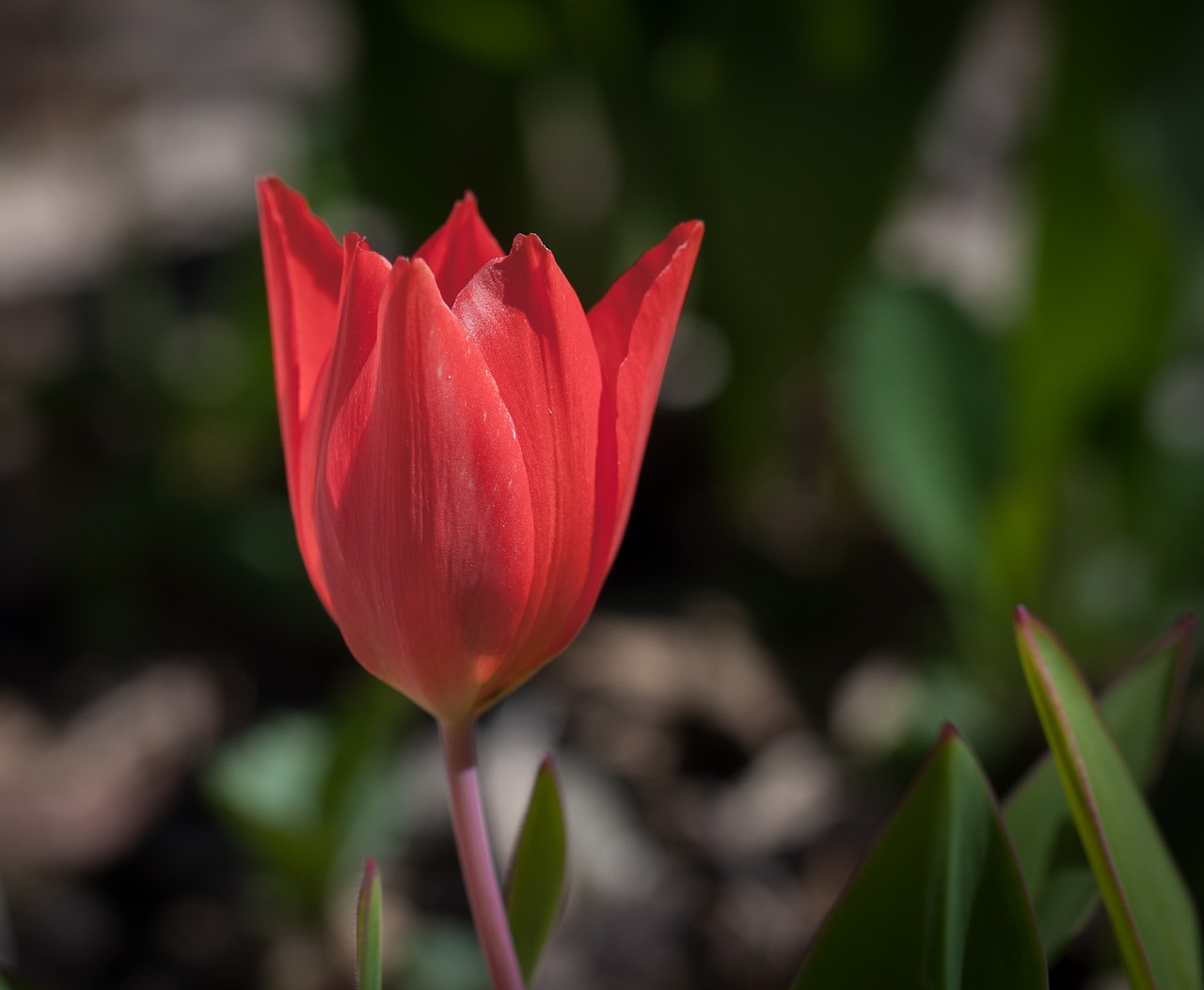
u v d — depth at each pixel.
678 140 0.84
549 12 0.82
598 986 0.63
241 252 1.00
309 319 0.31
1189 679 0.64
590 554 0.31
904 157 0.83
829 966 0.31
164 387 0.98
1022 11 1.54
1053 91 0.67
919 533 0.69
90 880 0.74
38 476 1.08
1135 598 0.73
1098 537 0.78
